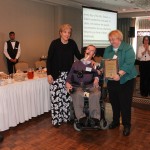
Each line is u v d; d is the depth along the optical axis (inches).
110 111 161.2
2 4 262.8
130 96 118.3
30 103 141.6
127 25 450.0
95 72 118.1
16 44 259.4
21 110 135.6
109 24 279.9
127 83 116.6
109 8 390.9
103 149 107.0
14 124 131.3
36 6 314.3
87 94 111.0
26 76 147.5
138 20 450.3
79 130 123.0
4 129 125.5
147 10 412.5
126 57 113.3
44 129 131.8
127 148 107.9
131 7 379.9
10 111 128.0
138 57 216.8
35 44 318.3
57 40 128.3
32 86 141.2
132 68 114.3
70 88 115.9
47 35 341.4
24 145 111.2
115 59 111.3
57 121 134.9
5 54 255.8
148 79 214.7
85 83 117.0
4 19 267.3
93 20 259.8
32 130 130.3
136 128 133.5
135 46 456.1
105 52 123.2
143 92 218.4
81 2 332.2
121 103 120.0
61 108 136.5
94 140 117.0
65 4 343.3
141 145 111.0
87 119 116.0
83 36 251.0
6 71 273.3
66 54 128.9
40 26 325.4
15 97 129.8
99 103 116.1
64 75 130.4
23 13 293.0
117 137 120.3
